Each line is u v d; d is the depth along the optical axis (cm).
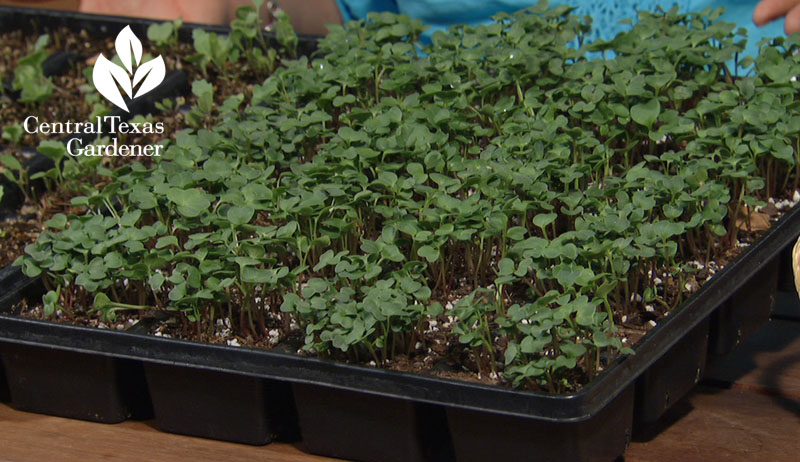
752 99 208
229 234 174
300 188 186
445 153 200
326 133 209
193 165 198
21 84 269
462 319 154
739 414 166
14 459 162
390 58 238
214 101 267
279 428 167
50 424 175
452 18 308
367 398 153
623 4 292
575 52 230
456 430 150
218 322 181
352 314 155
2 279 186
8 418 177
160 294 191
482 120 226
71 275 180
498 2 299
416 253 181
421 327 169
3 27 322
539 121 201
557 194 180
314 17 333
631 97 211
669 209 175
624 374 146
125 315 185
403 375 148
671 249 166
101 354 165
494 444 148
